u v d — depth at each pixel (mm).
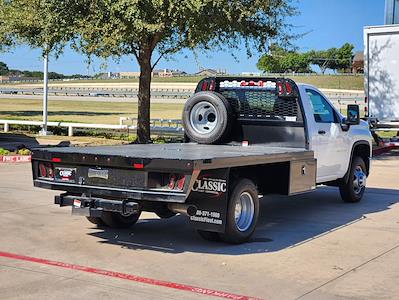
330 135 9648
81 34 15883
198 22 15555
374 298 5398
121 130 25406
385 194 11859
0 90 85750
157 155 6855
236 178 7289
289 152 7859
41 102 58031
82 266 6305
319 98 9602
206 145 8953
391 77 18859
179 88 91750
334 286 5738
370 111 19266
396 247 7348
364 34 19156
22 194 10906
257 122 9039
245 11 15648
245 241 7480
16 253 6773
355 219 9203
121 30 15375
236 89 9133
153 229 8289
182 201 6340
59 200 7129
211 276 6016
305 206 10414
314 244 7473
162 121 26031
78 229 8117
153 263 6477
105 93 77250
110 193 6754
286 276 6051
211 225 7031
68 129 24234
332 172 9930
